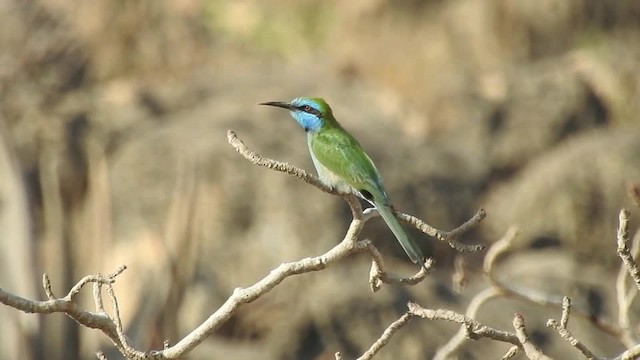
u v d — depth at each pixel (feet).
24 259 42.50
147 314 41.83
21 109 61.93
